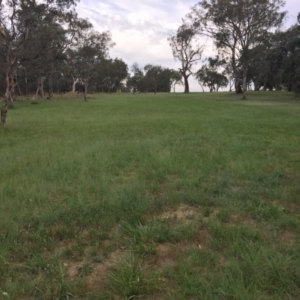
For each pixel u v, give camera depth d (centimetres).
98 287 337
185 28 5397
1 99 4744
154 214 515
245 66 4875
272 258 369
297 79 4347
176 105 3584
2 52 1798
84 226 475
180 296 316
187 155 912
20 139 1305
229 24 4819
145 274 352
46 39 1861
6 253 393
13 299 317
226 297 313
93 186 638
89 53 4844
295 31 4372
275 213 505
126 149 1009
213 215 510
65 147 1071
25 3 1708
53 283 338
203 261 375
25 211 516
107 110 2975
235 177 708
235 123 1767
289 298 314
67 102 4416
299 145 1089
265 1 4469
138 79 11038
